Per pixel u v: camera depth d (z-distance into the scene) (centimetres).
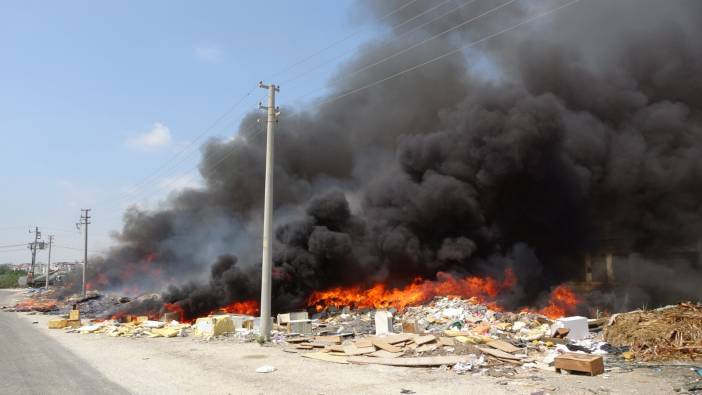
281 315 2073
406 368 1119
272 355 1364
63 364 1259
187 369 1166
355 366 1166
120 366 1220
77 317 2488
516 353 1223
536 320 1730
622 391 845
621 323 1313
